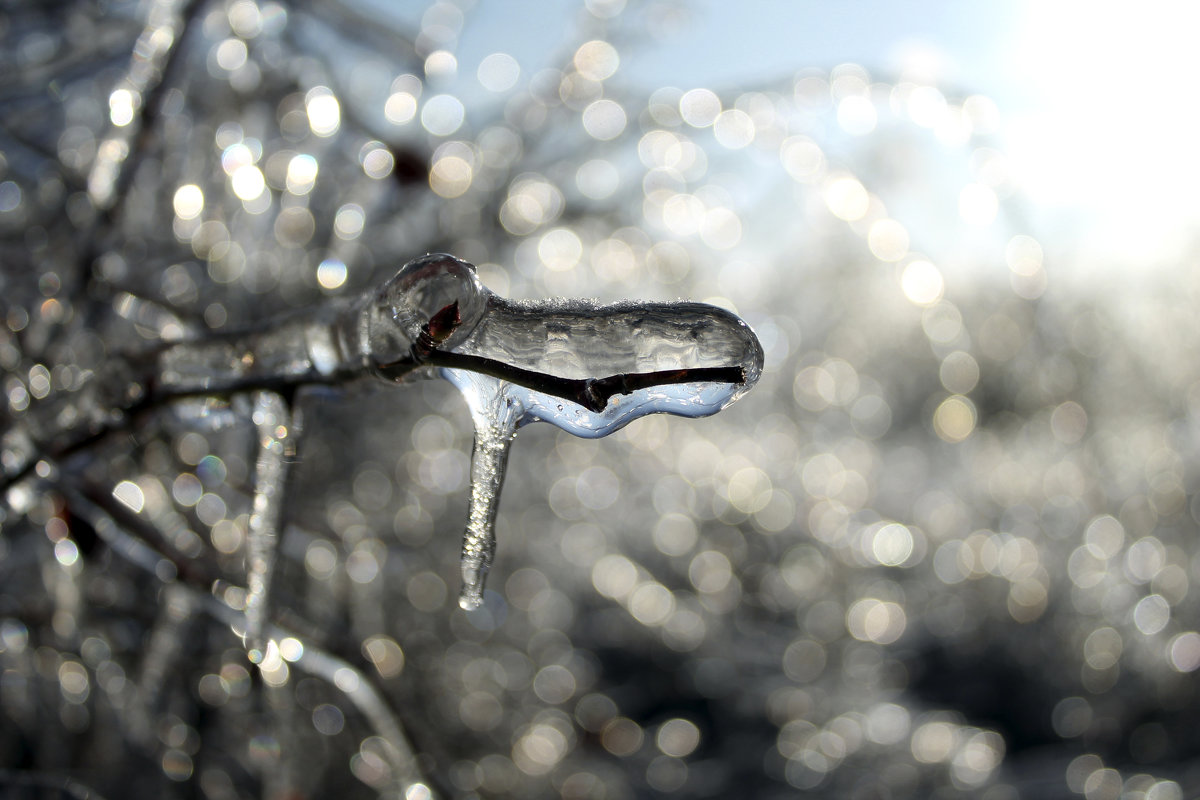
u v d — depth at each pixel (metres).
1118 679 1.07
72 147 0.48
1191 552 1.19
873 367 1.28
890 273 0.94
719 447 1.10
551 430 0.84
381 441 0.67
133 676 0.47
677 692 1.00
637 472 0.96
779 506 1.10
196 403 0.28
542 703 0.76
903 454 1.52
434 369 0.24
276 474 0.26
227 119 0.49
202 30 0.44
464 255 0.58
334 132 0.50
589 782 0.75
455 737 0.63
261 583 0.26
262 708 0.47
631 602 0.88
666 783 0.85
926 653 1.16
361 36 0.51
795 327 1.07
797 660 1.04
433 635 0.64
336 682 0.36
